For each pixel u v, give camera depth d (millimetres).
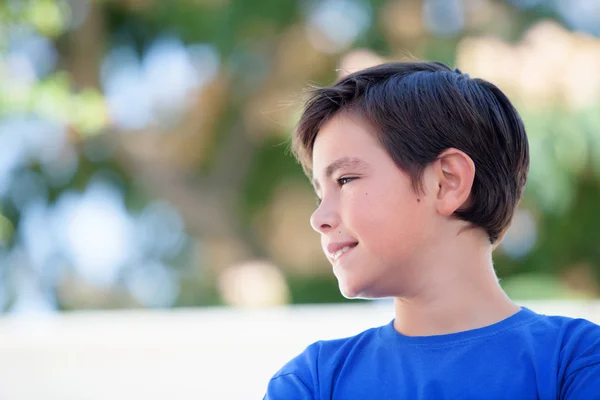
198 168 9312
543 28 7574
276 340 3566
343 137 1601
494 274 1644
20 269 9367
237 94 8938
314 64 8633
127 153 9016
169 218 9367
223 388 3525
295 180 9180
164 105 9016
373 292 1583
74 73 9000
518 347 1521
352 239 1578
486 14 8125
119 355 3562
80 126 8414
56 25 8508
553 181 7461
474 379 1503
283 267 9109
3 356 3562
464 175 1578
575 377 1465
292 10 8625
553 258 8586
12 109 8125
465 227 1601
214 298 9125
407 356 1578
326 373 1652
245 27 8672
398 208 1558
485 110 1655
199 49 8984
